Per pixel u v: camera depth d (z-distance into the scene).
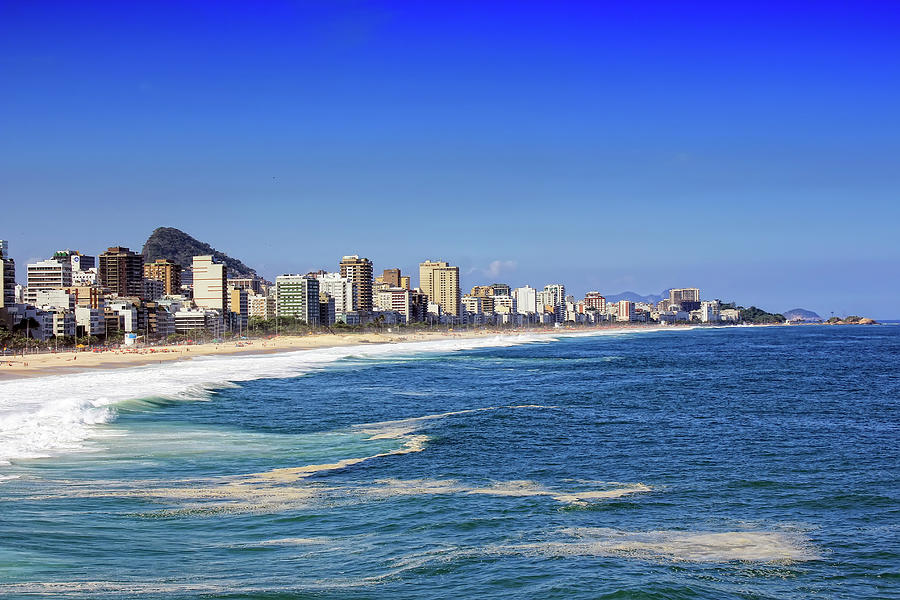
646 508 38.31
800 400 87.44
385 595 25.78
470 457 51.31
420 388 103.50
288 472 45.47
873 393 95.44
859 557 31.12
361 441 57.22
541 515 36.50
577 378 120.38
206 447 53.56
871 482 44.41
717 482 44.38
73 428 60.59
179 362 175.00
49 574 26.83
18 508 35.28
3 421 61.81
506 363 162.62
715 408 79.50
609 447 55.69
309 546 31.12
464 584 26.92
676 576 28.12
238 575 27.47
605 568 28.69
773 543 32.78
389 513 36.28
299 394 94.19
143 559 28.95
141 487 40.47
